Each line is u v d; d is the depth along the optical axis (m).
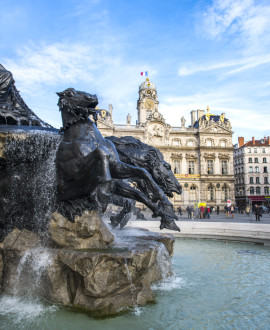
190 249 11.96
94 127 6.33
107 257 5.08
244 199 85.81
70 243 6.01
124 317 4.98
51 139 6.37
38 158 6.59
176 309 5.40
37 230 6.37
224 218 35.53
